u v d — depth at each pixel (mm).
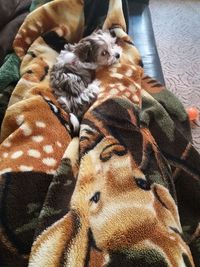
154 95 1195
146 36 1562
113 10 1340
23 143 926
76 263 670
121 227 714
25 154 880
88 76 1243
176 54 2209
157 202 805
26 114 977
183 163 1005
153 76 1360
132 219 729
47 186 842
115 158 859
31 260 680
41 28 1313
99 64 1249
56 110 1037
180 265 703
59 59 1257
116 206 757
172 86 1954
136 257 681
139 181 822
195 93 1901
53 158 896
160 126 1062
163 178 880
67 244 695
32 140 929
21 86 1137
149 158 898
